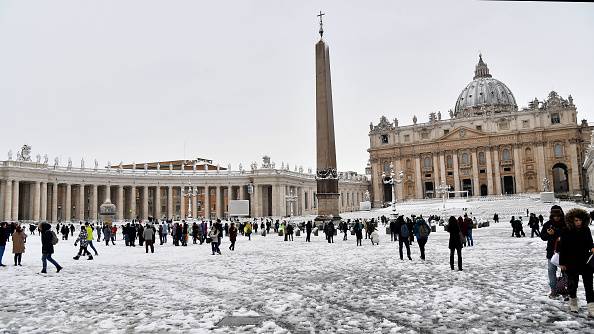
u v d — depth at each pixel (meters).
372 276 13.96
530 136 115.69
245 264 17.94
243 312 9.40
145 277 14.75
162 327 8.31
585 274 8.53
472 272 14.42
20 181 75.38
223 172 97.00
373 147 134.50
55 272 16.44
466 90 154.75
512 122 118.62
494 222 58.69
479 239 29.83
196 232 33.09
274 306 9.93
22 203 81.69
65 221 76.25
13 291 12.38
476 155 120.69
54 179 79.31
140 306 10.19
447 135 123.62
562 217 9.54
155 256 22.55
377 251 22.56
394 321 8.55
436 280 13.00
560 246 8.81
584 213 8.61
